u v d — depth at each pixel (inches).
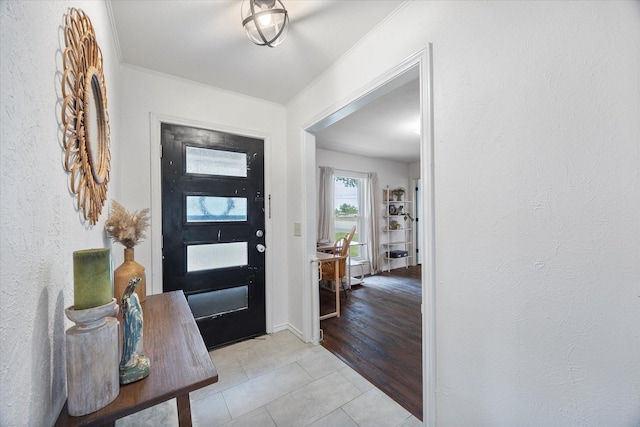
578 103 33.1
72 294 30.1
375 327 107.0
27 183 19.9
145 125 78.6
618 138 30.3
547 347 36.3
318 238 181.3
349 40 66.5
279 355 84.8
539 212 36.7
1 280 16.6
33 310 20.9
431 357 50.8
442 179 48.8
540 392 37.0
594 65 31.8
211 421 57.5
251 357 83.6
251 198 97.4
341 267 141.2
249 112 97.3
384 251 218.7
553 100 35.2
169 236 82.4
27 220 19.9
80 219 33.2
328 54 72.1
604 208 31.4
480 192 43.2
